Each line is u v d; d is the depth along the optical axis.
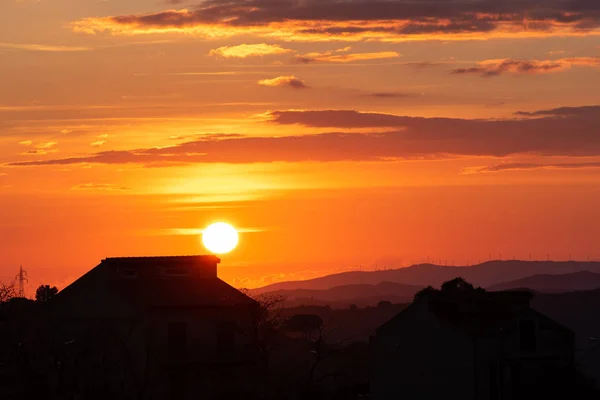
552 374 103.38
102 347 104.19
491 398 101.75
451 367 104.06
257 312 112.56
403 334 109.56
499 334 102.94
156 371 107.94
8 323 105.25
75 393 101.31
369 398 112.25
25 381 101.19
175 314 110.69
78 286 112.00
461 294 110.31
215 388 109.56
